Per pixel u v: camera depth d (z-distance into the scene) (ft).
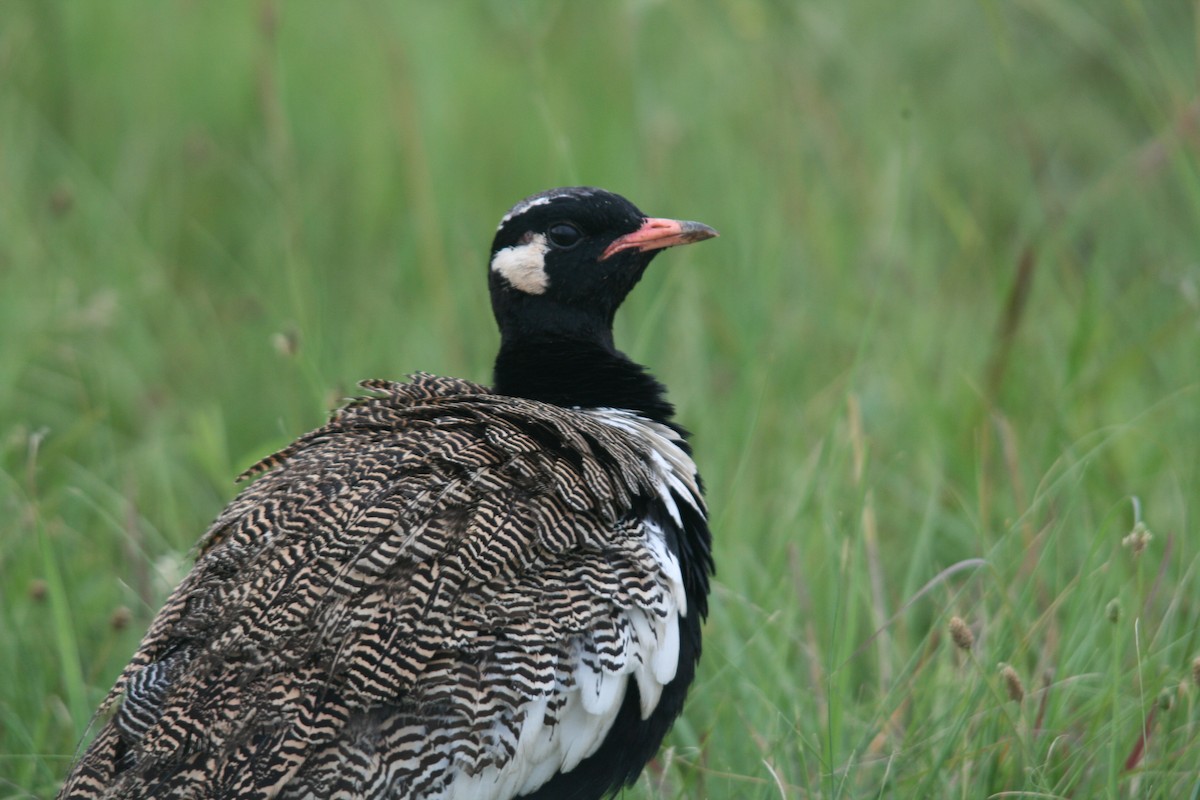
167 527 37.83
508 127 52.90
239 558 24.66
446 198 50.52
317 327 39.01
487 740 23.38
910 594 33.17
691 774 29.55
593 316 31.45
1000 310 43.80
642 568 25.54
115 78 53.83
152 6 55.21
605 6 54.24
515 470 25.36
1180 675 29.86
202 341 46.32
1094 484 36.63
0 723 31.73
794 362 42.93
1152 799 27.94
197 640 23.98
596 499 25.71
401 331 44.78
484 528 24.44
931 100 55.11
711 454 39.22
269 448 38.34
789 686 30.86
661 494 27.02
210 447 38.11
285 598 23.72
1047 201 48.21
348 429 27.43
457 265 47.57
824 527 33.96
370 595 23.62
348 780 22.62
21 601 33.60
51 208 47.62
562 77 53.21
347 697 22.99
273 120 48.21
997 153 54.03
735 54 52.95
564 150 40.42
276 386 43.98
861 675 33.68
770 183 48.91
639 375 30.71
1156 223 49.52
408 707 23.16
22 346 41.73
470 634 23.72
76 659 30.50
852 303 45.29
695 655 27.66
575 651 24.44
